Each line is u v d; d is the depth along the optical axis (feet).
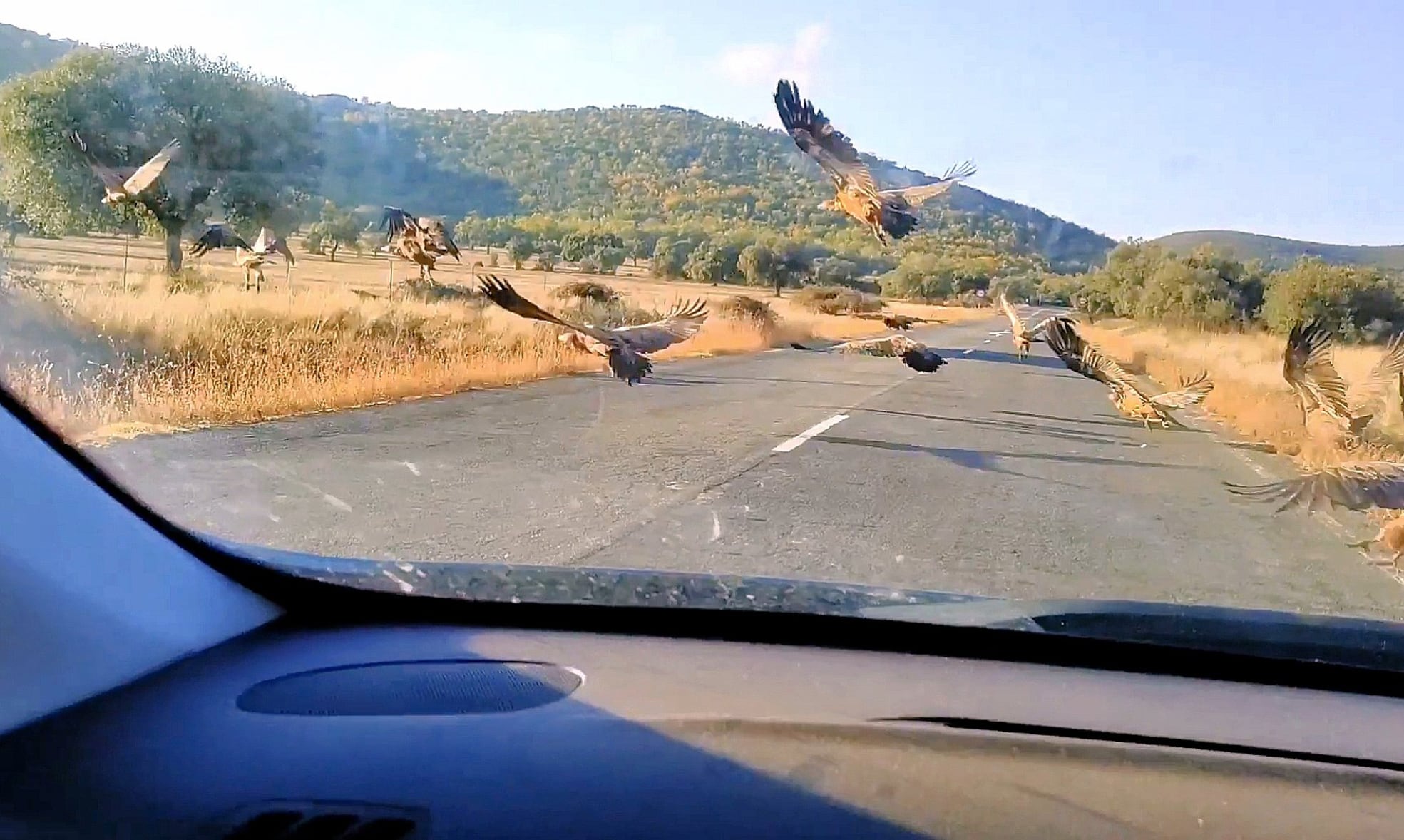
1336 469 21.34
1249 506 30.78
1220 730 9.81
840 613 11.76
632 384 21.07
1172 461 39.65
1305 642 10.89
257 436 36.04
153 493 23.49
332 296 63.10
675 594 12.25
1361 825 8.44
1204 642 10.96
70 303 44.42
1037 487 32.73
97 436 30.94
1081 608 11.92
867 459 36.88
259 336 50.62
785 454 37.22
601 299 62.18
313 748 9.20
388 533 23.00
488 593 12.28
